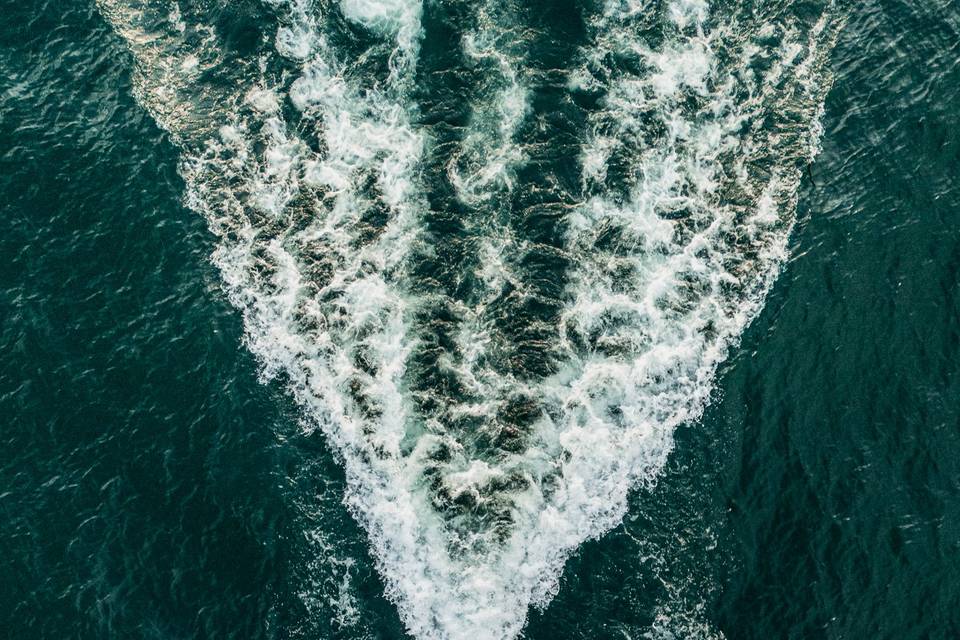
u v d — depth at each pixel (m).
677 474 42.91
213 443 43.91
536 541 41.84
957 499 40.97
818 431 42.91
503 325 46.44
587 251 47.97
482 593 40.94
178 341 46.25
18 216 48.72
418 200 49.56
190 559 41.41
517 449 43.62
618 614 40.41
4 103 51.53
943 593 39.31
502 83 52.00
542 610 40.62
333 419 44.66
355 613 40.66
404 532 42.16
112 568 41.06
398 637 40.28
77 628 39.94
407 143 50.94
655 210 48.78
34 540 41.38
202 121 51.94
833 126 49.97
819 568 40.28
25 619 39.91
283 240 48.91
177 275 47.97
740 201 48.66
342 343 46.38
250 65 53.38
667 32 53.16
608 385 44.91
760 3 53.41
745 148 50.00
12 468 42.88
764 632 39.56
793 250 47.06
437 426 44.28
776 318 45.66
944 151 48.56
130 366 45.50
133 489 42.75
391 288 47.59
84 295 47.06
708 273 47.16
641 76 52.16
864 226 47.09
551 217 48.72
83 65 53.12
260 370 45.84
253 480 43.16
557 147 50.41
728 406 44.06
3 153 50.12
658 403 44.44
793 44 52.31
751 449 43.00
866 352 44.25
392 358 45.94
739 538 41.38
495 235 48.50
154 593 40.72
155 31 54.31
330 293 47.53
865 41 52.03
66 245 48.19
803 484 41.97
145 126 51.66
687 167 49.81
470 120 51.28
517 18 53.69
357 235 48.88
